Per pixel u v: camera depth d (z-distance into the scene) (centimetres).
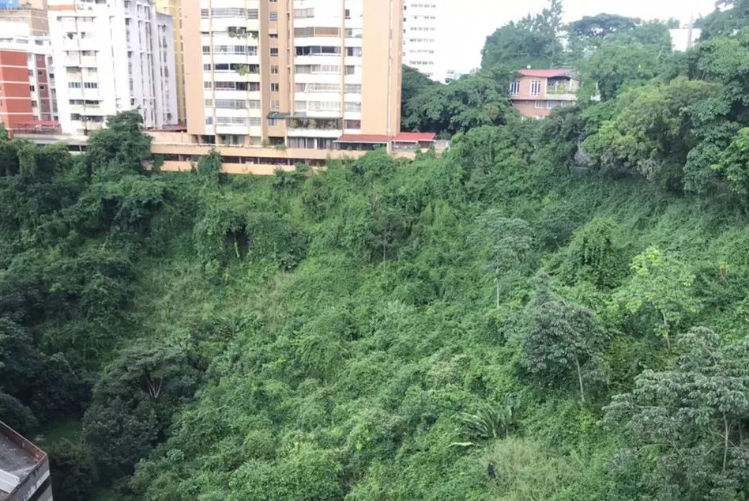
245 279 4728
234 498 2639
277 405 3394
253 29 5641
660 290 2452
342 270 4472
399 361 3328
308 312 4234
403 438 2709
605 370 2358
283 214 5069
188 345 4069
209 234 4853
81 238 5053
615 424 1978
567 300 2736
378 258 4506
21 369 3644
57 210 5159
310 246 4806
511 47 8406
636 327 2608
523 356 2522
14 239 5025
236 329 4300
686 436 1805
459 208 4572
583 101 4709
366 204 4722
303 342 3706
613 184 4056
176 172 5612
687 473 1688
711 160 3052
